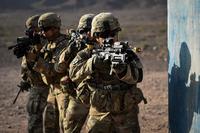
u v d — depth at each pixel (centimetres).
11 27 8688
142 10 17112
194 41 892
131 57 875
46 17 1190
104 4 18400
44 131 1259
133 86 948
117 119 948
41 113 1303
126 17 13638
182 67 949
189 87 923
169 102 1041
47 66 1188
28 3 18425
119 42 886
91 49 988
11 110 2033
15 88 2547
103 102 944
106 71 938
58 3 18612
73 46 1133
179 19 955
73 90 1155
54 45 1188
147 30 7456
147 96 2266
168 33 1026
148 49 4638
